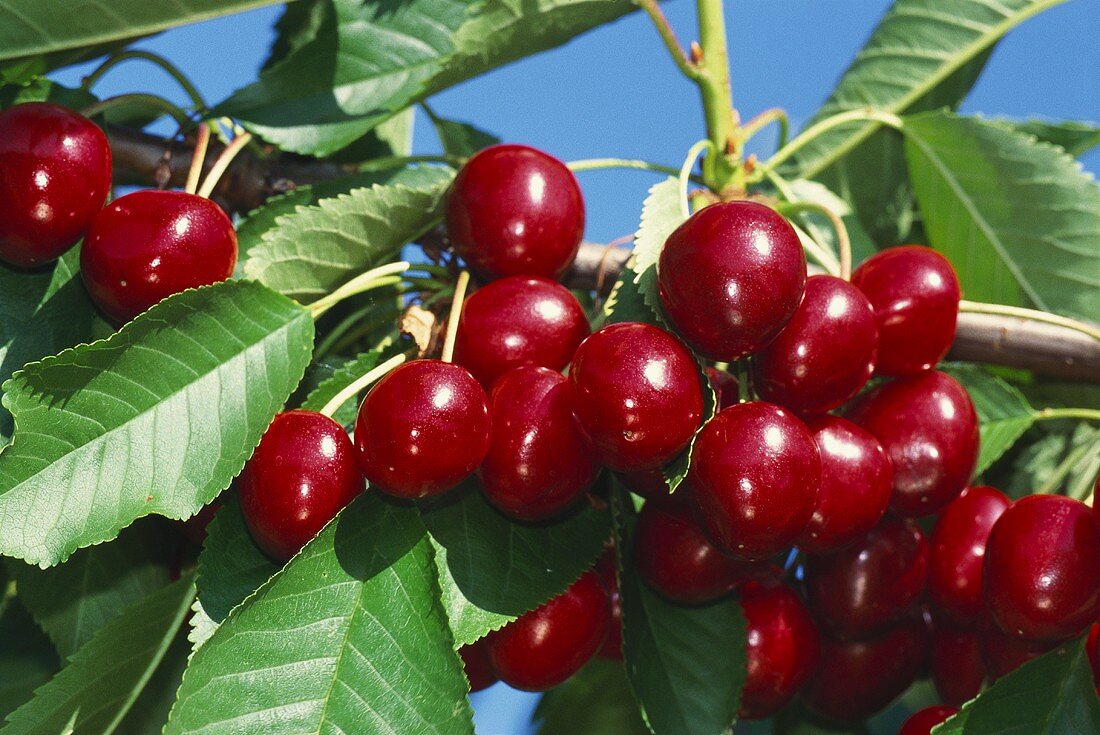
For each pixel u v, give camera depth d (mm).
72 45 403
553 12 409
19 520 337
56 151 366
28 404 341
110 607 402
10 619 428
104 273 360
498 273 385
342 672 340
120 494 343
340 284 396
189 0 400
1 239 367
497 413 355
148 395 347
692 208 415
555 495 356
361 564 348
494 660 374
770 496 346
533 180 384
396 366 364
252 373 354
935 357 387
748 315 348
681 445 348
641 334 347
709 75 422
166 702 396
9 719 371
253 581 354
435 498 365
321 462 347
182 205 364
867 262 393
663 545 380
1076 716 361
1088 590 364
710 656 386
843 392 365
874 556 393
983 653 390
